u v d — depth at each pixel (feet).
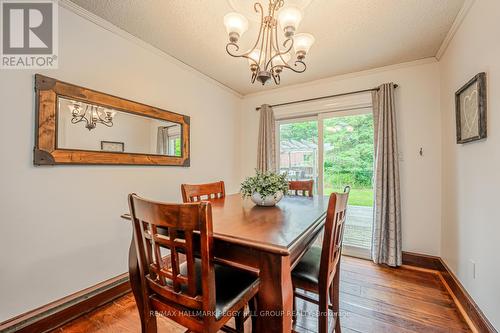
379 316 5.45
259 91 11.68
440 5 5.46
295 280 4.02
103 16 5.90
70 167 5.43
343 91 9.58
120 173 6.50
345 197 4.10
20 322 4.60
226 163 11.16
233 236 3.11
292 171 11.12
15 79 4.66
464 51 5.74
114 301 6.07
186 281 2.72
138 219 2.96
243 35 6.55
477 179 5.15
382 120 8.27
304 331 4.98
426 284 6.89
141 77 7.07
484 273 4.81
